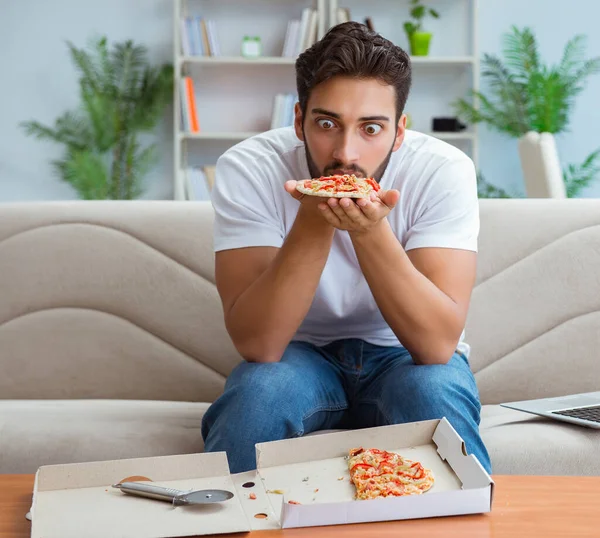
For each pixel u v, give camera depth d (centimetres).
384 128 140
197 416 172
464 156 162
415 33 534
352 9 553
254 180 158
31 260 195
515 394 189
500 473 149
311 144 142
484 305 191
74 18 550
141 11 551
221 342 191
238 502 101
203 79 557
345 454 113
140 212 197
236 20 555
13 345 193
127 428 160
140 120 533
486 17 550
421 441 114
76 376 192
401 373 142
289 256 141
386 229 137
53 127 553
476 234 155
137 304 192
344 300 159
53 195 557
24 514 100
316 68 140
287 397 134
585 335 189
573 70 547
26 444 153
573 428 157
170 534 94
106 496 104
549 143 351
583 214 194
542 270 191
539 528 95
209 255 193
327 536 94
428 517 98
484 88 553
